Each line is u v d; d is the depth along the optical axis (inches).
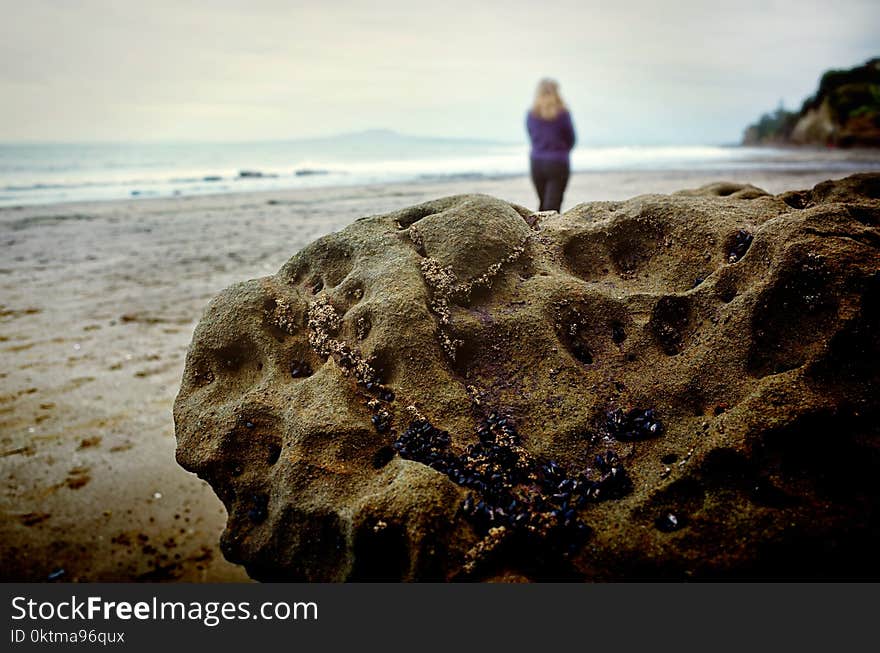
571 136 404.5
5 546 175.2
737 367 122.0
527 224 166.7
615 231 159.5
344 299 150.0
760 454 105.7
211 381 149.8
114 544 178.2
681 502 108.3
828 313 116.9
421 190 868.0
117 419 239.9
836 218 126.3
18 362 289.9
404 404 131.3
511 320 141.7
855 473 102.8
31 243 556.4
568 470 121.3
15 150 2529.5
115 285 417.1
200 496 199.9
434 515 107.5
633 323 140.8
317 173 1389.0
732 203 158.4
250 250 510.9
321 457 122.0
